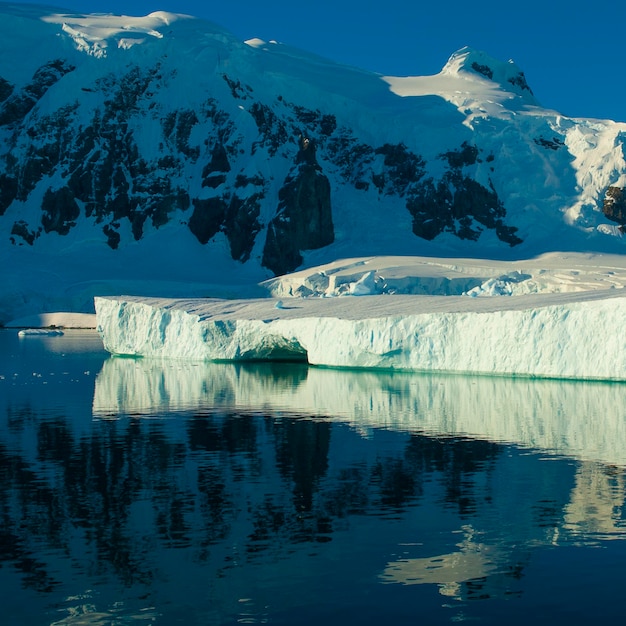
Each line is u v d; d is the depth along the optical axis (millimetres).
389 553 29750
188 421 58000
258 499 36656
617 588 26469
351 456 45375
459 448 47312
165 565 28797
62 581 27562
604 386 72188
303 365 100875
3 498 36969
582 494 36781
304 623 24531
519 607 25328
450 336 82188
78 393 74938
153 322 108938
